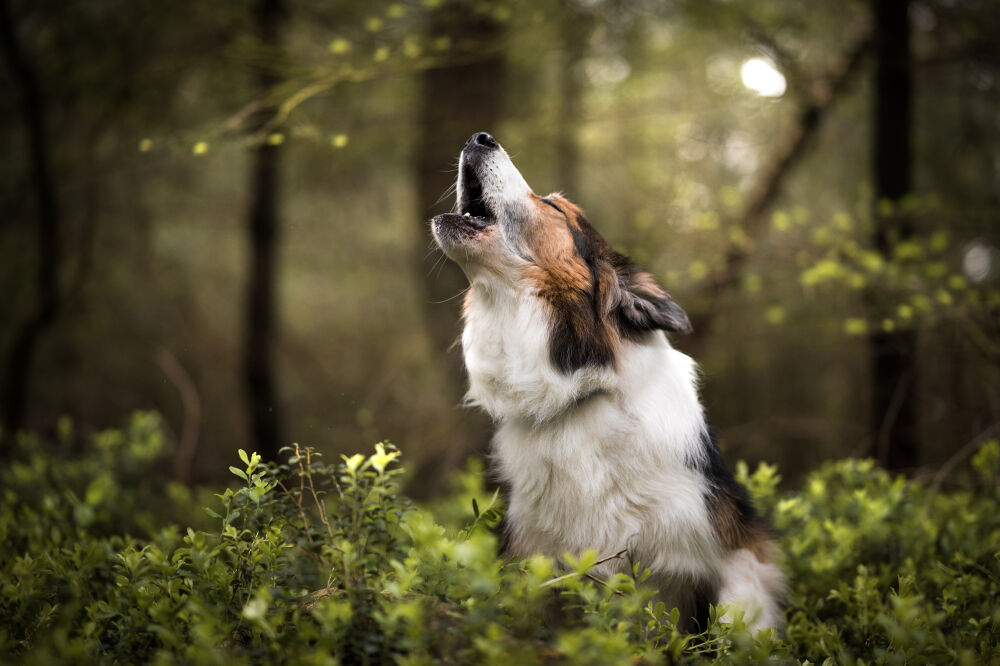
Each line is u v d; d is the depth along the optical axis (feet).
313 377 55.36
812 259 24.89
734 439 33.17
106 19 31.04
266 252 35.94
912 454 25.25
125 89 30.89
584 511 12.12
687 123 36.60
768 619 11.95
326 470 10.12
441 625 8.06
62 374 51.78
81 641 7.70
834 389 46.44
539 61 32.71
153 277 49.75
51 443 26.71
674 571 12.06
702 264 28.12
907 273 21.93
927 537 14.06
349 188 44.65
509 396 12.66
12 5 30.58
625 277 13.35
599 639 7.42
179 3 29.94
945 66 30.76
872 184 27.55
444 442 32.09
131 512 17.83
